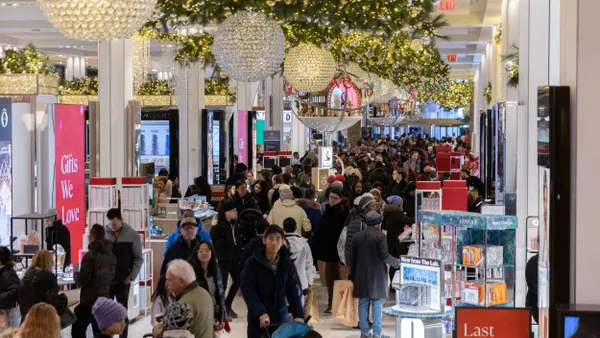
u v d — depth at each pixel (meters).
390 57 16.64
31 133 13.63
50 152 13.83
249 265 7.88
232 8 10.32
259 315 7.63
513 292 8.81
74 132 12.94
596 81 5.78
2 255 8.77
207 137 24.11
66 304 8.52
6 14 28.16
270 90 33.94
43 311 6.11
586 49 5.78
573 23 5.86
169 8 10.56
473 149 43.84
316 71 11.79
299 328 6.18
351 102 17.91
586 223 5.83
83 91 32.84
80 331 9.27
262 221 10.54
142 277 11.93
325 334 10.98
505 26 21.31
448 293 9.05
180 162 23.89
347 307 11.12
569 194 5.90
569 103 5.90
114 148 15.23
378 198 14.28
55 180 12.55
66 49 40.84
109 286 9.54
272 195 15.17
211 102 30.58
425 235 9.46
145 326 11.30
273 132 29.77
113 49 15.13
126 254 10.13
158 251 12.69
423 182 13.35
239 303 13.16
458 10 26.70
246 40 9.20
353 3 10.72
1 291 8.70
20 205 13.30
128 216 12.46
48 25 29.78
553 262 5.91
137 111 15.26
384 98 20.03
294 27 11.95
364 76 17.83
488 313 5.98
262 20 9.27
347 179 19.66
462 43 35.00
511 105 11.26
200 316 6.93
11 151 12.20
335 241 12.10
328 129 18.70
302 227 12.52
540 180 6.30
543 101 6.08
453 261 8.95
